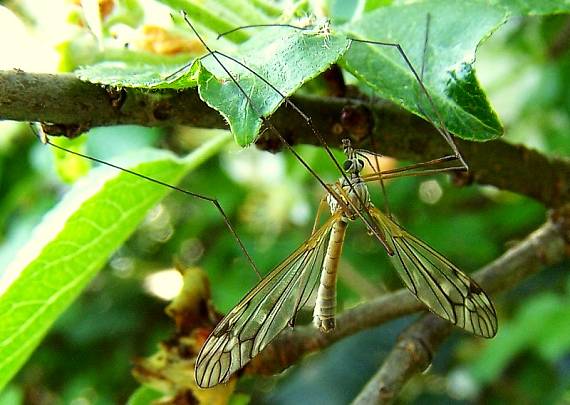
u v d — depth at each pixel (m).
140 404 0.07
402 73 0.06
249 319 0.07
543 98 0.15
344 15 0.08
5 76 0.06
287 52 0.05
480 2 0.06
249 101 0.05
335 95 0.07
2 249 0.14
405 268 0.07
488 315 0.07
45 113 0.06
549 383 0.16
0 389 0.07
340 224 0.07
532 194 0.08
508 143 0.08
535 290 0.16
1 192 0.14
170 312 0.07
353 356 0.16
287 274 0.07
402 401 0.17
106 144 0.12
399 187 0.15
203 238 0.18
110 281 0.19
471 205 0.17
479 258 0.15
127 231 0.07
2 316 0.07
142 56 0.07
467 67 0.06
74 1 0.07
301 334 0.07
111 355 0.18
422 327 0.07
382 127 0.07
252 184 0.17
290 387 0.17
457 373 0.16
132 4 0.07
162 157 0.07
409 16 0.06
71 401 0.18
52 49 0.07
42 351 0.18
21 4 0.07
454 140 0.07
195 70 0.05
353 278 0.14
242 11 0.07
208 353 0.06
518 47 0.15
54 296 0.07
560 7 0.06
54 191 0.15
